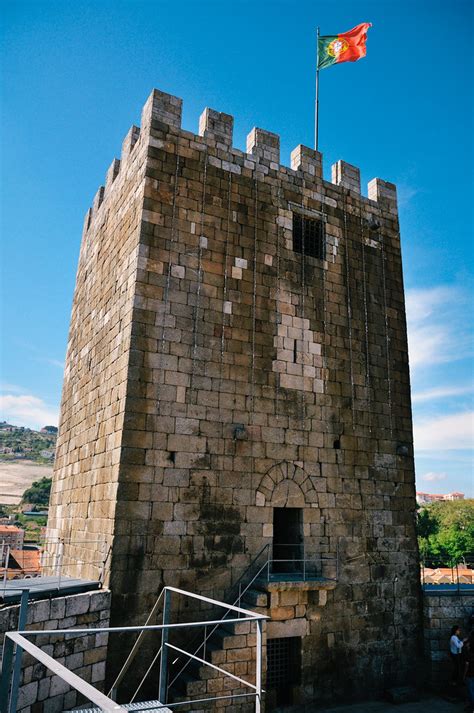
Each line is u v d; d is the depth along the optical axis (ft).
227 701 42.01
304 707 48.57
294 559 54.49
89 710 21.04
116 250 60.13
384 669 54.60
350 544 56.49
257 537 50.96
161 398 49.29
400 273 70.23
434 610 58.18
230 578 48.70
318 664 50.24
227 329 54.60
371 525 58.54
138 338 49.60
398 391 65.31
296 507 54.49
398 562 59.21
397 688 54.08
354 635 53.62
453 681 54.13
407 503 62.08
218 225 56.85
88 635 40.24
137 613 43.70
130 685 42.24
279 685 49.19
